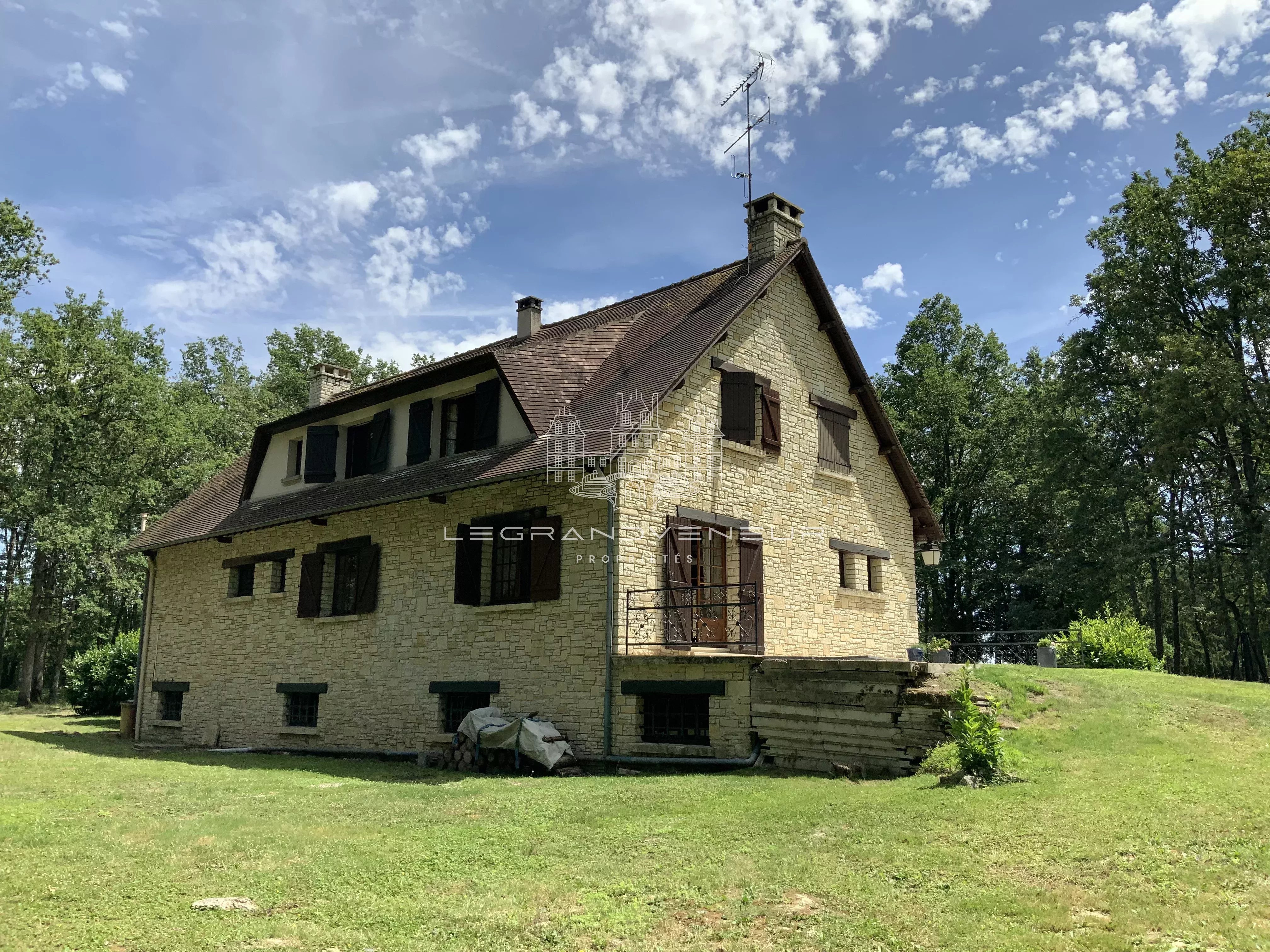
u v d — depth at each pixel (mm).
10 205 34094
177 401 45938
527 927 5453
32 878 6523
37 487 37312
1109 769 9312
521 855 7020
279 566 19250
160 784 11641
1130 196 32469
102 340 39500
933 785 8953
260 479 20766
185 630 21406
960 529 40281
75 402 38031
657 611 13367
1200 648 42125
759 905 5680
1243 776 8891
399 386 16953
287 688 17984
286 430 20016
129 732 21906
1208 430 30391
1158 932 5066
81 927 5500
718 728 11930
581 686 13094
